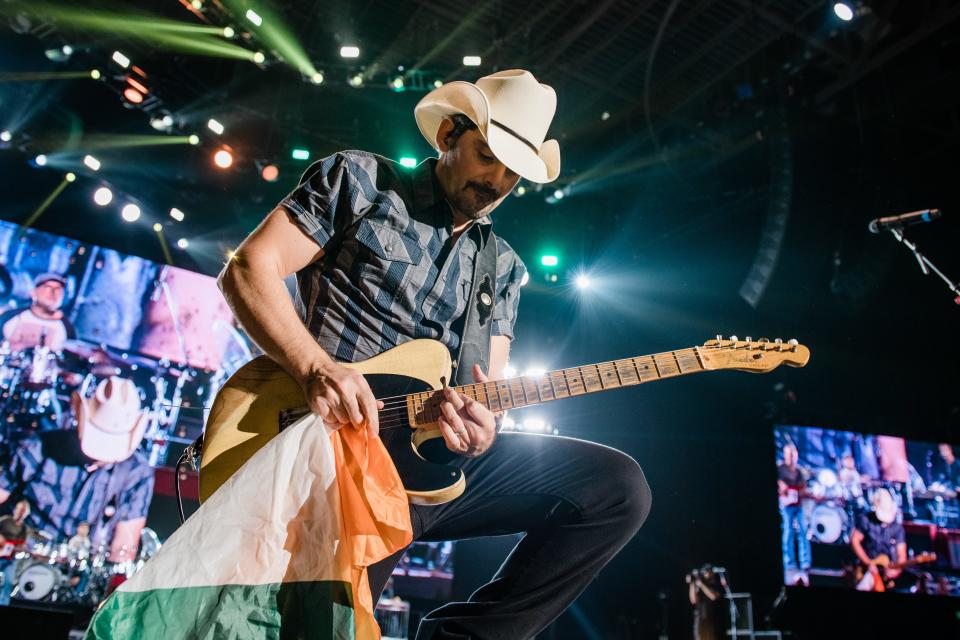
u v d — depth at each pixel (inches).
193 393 308.5
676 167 367.9
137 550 278.4
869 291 345.4
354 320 71.9
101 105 293.6
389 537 54.7
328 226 71.6
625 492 68.5
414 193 77.8
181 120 309.7
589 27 300.0
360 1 293.0
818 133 322.3
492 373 86.1
